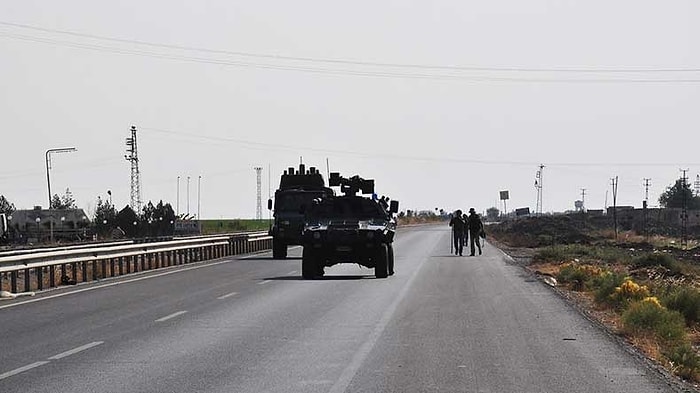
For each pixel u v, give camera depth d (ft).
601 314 156.25
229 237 347.77
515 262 291.79
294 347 105.29
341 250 215.10
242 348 104.47
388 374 87.92
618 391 80.79
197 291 179.63
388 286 192.75
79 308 147.95
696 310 156.87
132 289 184.75
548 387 81.97
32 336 114.62
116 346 106.11
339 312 142.10
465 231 397.19
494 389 80.74
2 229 522.06
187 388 80.94
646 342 117.60
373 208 231.71
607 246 465.88
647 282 214.28
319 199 233.76
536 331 120.47
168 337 113.70
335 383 83.20
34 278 216.74
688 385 86.17
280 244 318.45
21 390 80.12
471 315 138.72
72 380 84.79
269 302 157.58
